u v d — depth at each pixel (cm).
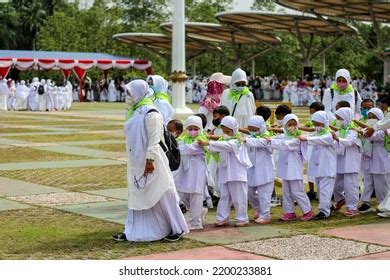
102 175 1502
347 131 1105
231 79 1253
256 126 1045
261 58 6694
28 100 4309
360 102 1377
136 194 898
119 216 1068
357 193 1120
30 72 6519
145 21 7012
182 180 982
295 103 5134
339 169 1116
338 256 825
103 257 820
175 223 909
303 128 1101
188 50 5891
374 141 1147
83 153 1917
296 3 4103
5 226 988
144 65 5781
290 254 835
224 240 916
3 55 5300
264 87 5562
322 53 5272
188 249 863
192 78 6162
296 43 6531
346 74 1317
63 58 5466
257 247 873
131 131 895
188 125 990
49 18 7275
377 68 6725
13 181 1405
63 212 1097
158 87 1126
